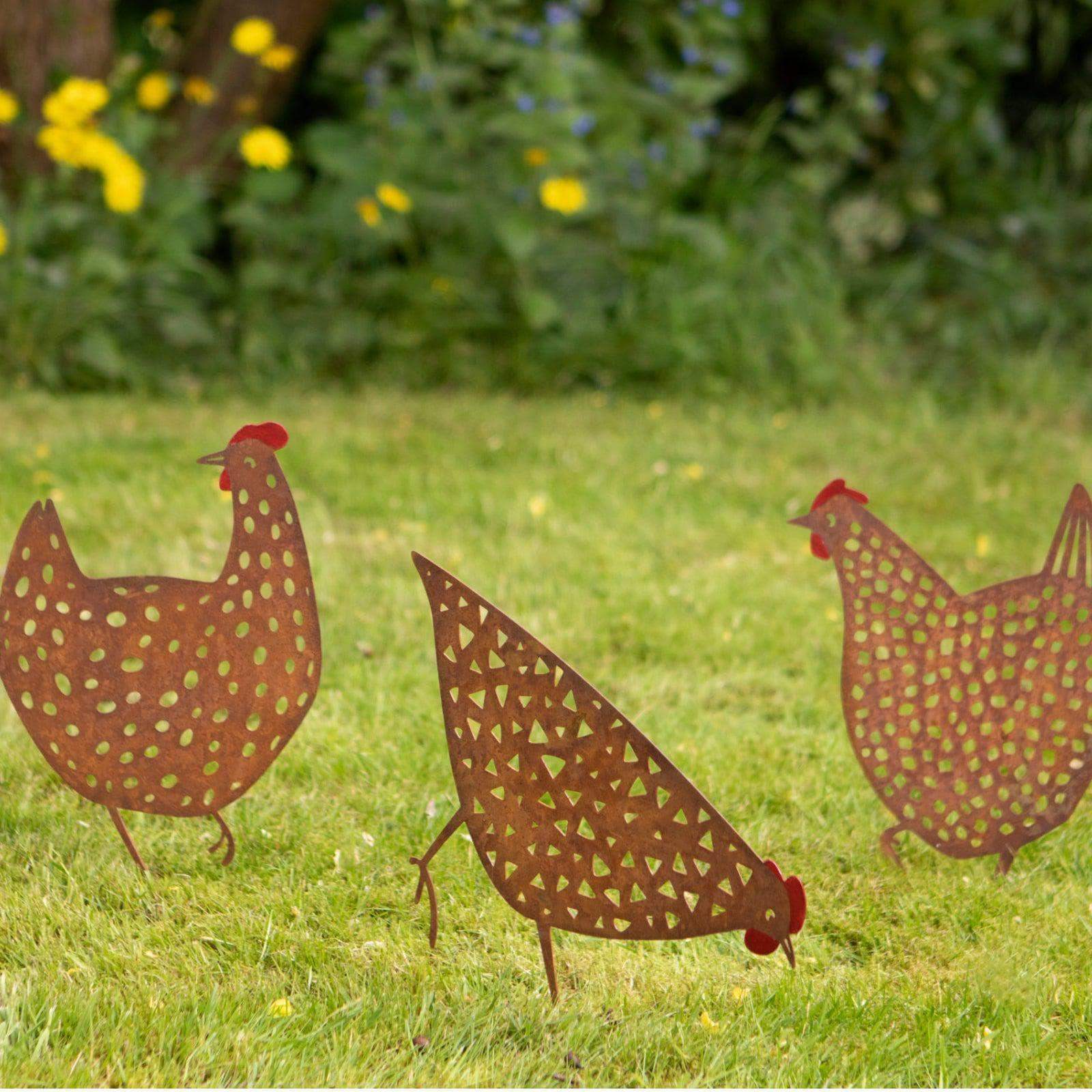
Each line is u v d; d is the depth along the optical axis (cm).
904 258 979
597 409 782
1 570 493
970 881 342
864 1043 279
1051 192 995
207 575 506
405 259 879
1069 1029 289
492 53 829
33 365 759
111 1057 260
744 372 827
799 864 348
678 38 933
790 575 546
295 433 681
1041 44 1045
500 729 286
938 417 789
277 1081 256
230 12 881
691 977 301
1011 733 314
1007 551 575
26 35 818
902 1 977
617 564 541
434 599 268
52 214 774
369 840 345
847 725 318
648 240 851
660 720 420
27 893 313
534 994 291
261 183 834
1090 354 892
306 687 293
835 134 921
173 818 351
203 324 804
